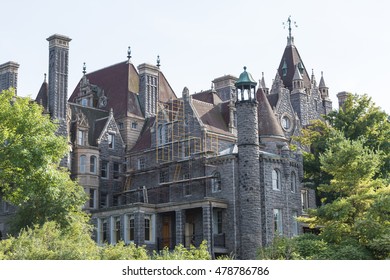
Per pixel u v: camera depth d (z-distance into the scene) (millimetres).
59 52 77312
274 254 46406
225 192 65750
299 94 94125
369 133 70688
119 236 68000
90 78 94375
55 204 54875
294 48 101062
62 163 73812
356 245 46250
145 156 79000
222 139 74125
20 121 49031
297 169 69188
